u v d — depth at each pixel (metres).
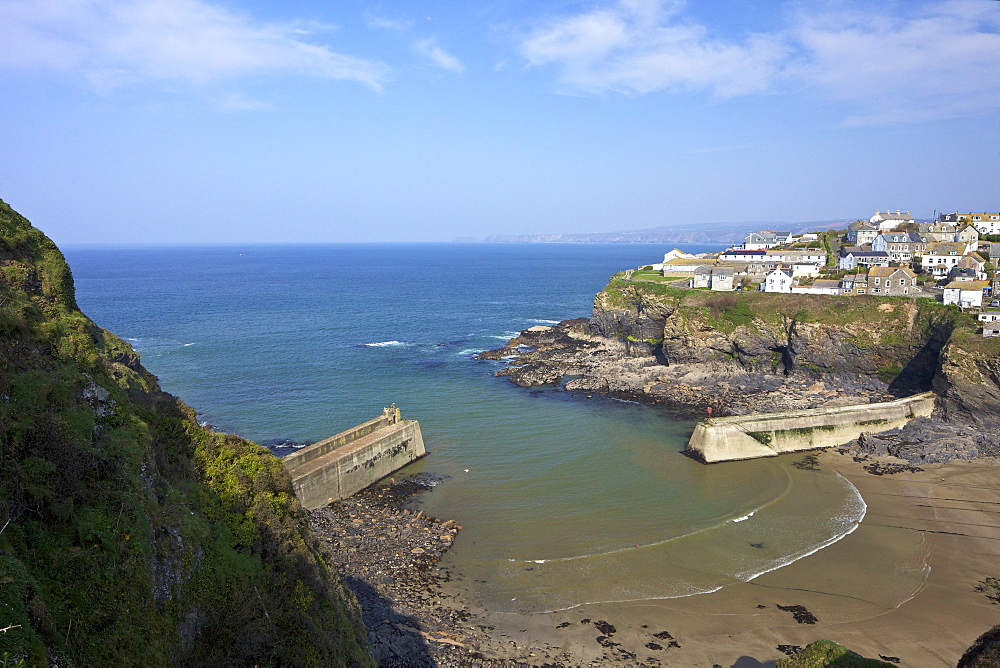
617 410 85.19
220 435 29.09
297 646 21.98
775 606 41.09
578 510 54.94
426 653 35.59
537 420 80.31
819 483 61.38
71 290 26.61
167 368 103.19
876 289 108.81
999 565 46.00
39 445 17.53
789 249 150.00
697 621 39.47
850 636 37.84
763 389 93.56
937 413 77.00
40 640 13.63
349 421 77.81
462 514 54.06
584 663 35.44
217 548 22.67
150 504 20.38
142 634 17.02
